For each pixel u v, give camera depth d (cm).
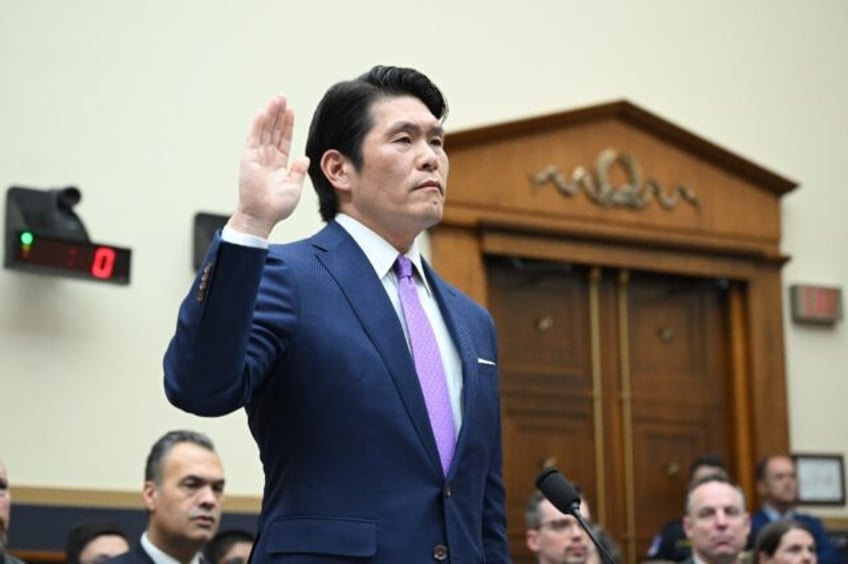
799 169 829
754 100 820
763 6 832
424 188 245
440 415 238
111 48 644
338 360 228
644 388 780
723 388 806
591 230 757
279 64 684
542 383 751
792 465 725
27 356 600
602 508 756
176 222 645
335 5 703
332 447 225
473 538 233
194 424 639
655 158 784
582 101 762
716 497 534
